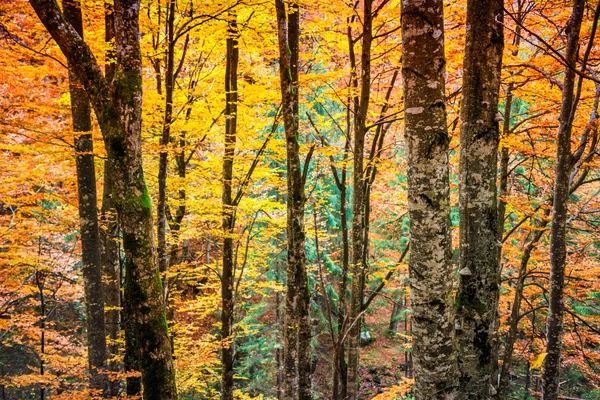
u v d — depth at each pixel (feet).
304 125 35.96
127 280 10.97
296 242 18.19
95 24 20.12
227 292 25.57
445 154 7.35
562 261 15.10
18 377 19.57
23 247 26.50
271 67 32.55
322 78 20.85
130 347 19.56
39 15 10.37
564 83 14.06
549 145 23.62
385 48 24.84
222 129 28.81
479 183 9.14
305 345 18.01
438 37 7.14
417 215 7.48
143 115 22.13
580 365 30.89
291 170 18.07
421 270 7.49
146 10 22.62
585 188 32.09
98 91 10.58
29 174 21.81
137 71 10.55
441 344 7.43
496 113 9.11
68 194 27.53
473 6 9.09
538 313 37.81
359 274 22.25
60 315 38.24
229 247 25.59
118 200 10.66
